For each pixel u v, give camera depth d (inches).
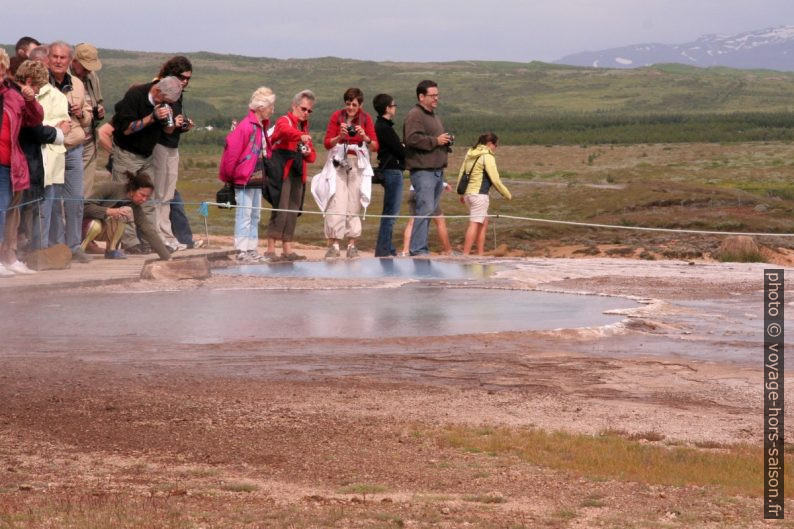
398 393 412.8
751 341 529.0
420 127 871.7
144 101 757.3
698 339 533.3
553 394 419.5
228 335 517.3
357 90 835.4
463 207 2593.5
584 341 526.3
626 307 620.4
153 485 288.7
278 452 328.2
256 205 818.2
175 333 520.7
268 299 636.1
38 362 449.1
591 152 7121.1
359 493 287.1
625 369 463.8
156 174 799.7
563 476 307.9
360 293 667.4
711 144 7834.6
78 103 706.2
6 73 632.4
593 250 1630.2
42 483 287.7
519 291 687.1
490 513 268.8
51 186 690.2
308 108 819.4
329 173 850.1
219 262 798.5
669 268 831.7
